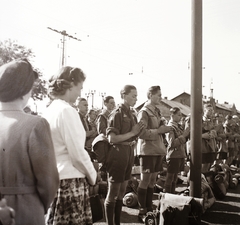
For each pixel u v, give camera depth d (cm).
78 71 277
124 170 393
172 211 383
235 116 1279
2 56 3188
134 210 526
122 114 402
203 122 647
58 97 274
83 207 255
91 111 805
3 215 157
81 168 251
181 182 793
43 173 170
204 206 514
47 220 250
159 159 486
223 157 891
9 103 181
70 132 246
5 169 169
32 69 193
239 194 663
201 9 441
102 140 399
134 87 413
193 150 447
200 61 443
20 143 170
